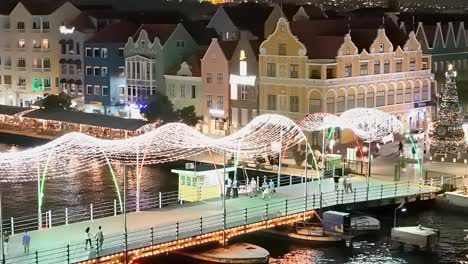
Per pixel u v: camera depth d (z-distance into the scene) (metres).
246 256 68.75
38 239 65.38
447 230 80.19
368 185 85.88
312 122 108.62
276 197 81.94
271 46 117.94
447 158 105.44
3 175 102.50
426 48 137.88
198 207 76.81
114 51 148.25
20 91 167.12
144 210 76.81
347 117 108.94
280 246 75.31
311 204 78.94
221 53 125.75
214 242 71.69
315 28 121.75
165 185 99.19
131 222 70.75
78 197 93.44
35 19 163.38
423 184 89.94
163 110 132.25
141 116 137.62
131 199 91.94
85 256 60.97
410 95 126.38
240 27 143.75
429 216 85.38
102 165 110.00
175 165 108.75
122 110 147.00
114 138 124.81
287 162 105.12
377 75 120.00
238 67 124.31
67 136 89.38
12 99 168.62
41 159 98.56
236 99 124.62
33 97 165.50
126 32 151.38
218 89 127.06
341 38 114.69
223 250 70.12
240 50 124.00
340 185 88.62
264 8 150.75
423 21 155.38
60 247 61.12
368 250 73.94
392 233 76.12
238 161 101.25
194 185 81.31
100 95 151.25
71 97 151.88
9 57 168.00
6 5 170.25
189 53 140.38
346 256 72.25
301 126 107.94
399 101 124.56
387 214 85.62
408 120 126.31
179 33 139.12
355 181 92.00
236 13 147.00
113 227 68.94
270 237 77.44
